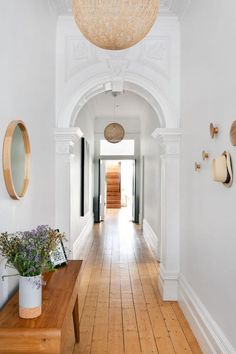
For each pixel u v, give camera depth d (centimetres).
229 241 208
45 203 314
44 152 310
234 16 201
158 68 375
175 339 283
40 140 293
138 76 375
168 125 372
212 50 247
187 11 335
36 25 277
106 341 280
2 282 191
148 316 331
